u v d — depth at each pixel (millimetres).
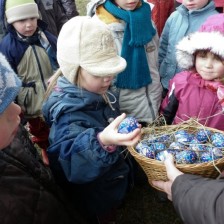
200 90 1920
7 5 2412
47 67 2547
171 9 3172
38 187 1065
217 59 1783
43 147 2730
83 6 6145
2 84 815
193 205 996
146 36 2113
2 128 892
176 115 2043
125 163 1759
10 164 1021
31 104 2518
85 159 1320
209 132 1514
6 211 923
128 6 2088
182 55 1935
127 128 1287
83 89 1547
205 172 1281
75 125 1454
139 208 2328
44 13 3027
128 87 2143
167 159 1279
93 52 1458
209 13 2424
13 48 2438
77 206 1674
